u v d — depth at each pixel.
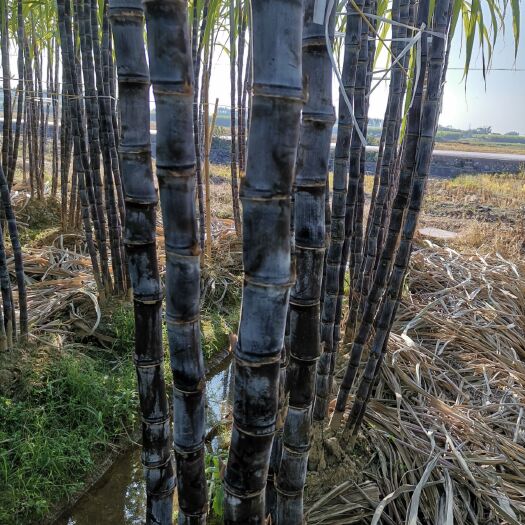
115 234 3.99
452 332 3.79
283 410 1.53
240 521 1.09
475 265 4.98
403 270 2.25
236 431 1.04
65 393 3.16
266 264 0.90
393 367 3.22
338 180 1.99
